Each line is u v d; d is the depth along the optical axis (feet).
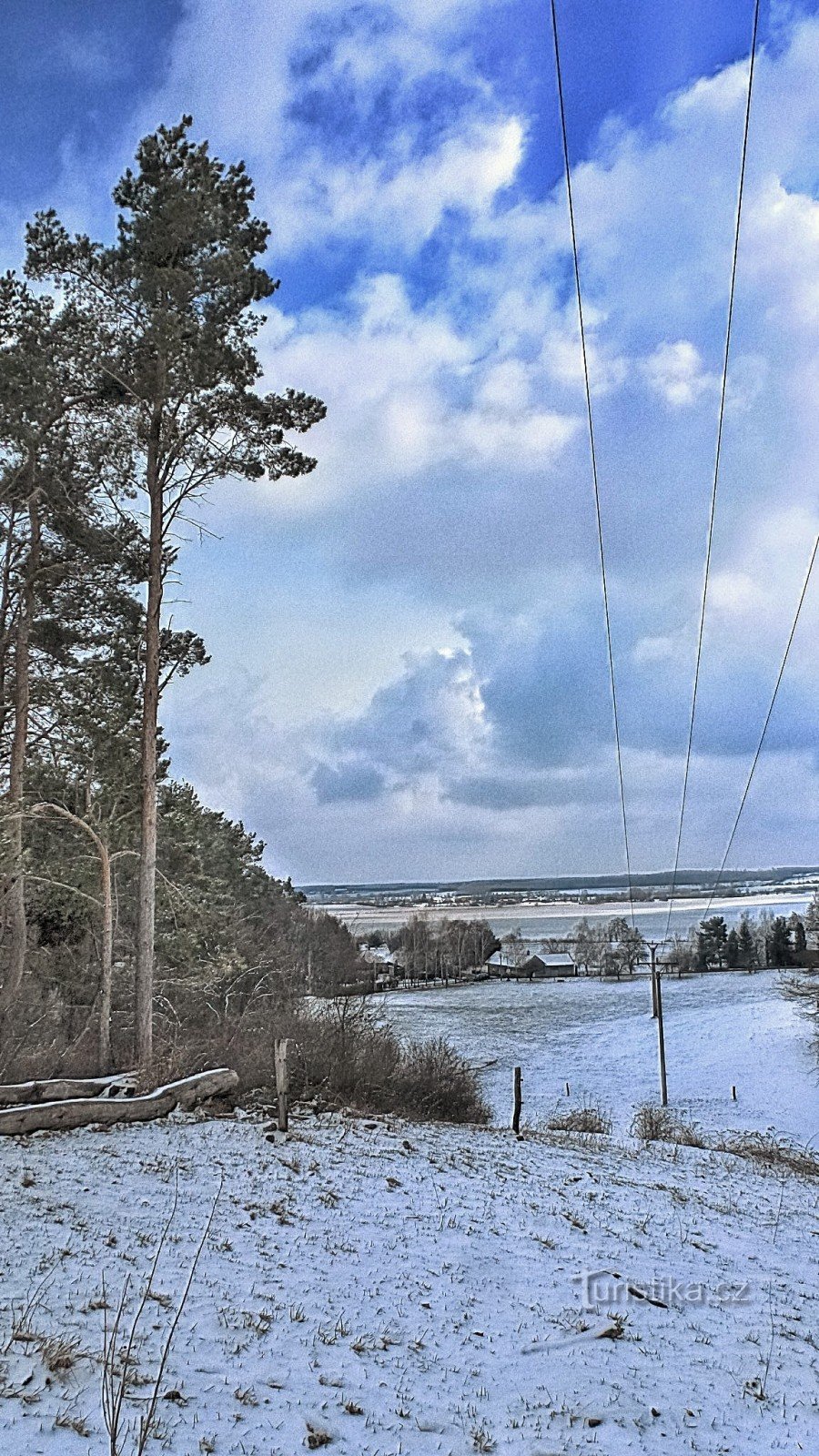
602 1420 21.04
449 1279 29.35
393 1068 70.23
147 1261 26.71
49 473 68.59
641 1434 20.67
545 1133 67.05
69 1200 31.58
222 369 64.80
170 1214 31.58
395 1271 29.30
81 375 66.64
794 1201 51.98
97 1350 20.20
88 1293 23.53
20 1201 30.71
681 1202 45.73
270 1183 37.50
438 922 406.00
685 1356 25.66
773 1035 182.19
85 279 65.92
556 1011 239.71
